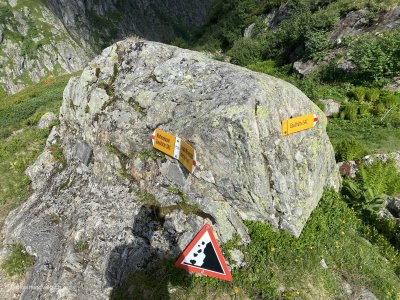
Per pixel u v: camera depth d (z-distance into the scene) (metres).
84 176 3.97
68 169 4.27
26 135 6.62
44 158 4.75
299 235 3.04
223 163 2.88
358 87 6.29
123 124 3.64
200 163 2.99
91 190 3.73
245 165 2.82
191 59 3.61
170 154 3.17
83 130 4.18
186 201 3.06
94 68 4.21
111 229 3.21
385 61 6.29
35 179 4.70
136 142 3.50
